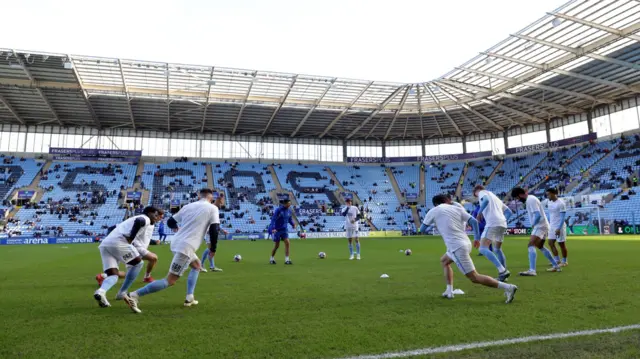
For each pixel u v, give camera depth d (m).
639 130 37.66
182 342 3.63
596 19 22.94
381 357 3.19
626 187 34.31
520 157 48.44
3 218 35.00
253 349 3.42
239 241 30.27
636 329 3.87
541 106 39.78
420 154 52.72
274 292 6.33
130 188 42.25
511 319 4.34
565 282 6.90
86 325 4.26
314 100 36.91
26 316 4.71
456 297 5.69
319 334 3.85
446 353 3.26
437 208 5.73
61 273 9.50
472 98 37.38
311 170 50.41
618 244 18.59
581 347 3.36
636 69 27.94
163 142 47.06
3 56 26.06
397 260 12.35
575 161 42.22
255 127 45.78
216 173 46.66
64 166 43.19
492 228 7.27
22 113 38.97
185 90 33.47
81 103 35.81
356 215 13.19
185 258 5.08
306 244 24.48
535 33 24.92
